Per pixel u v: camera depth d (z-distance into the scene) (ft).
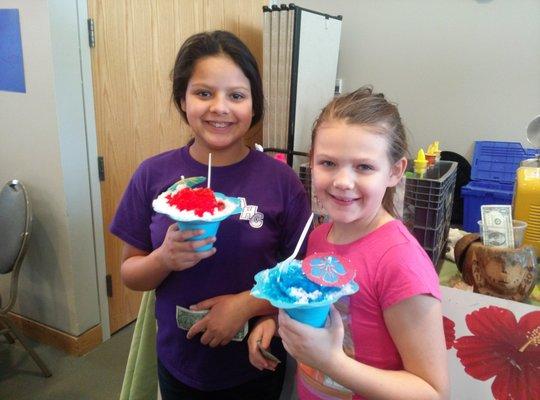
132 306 8.26
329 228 3.06
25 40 6.19
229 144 3.23
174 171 3.41
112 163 7.29
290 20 8.45
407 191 4.19
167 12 7.79
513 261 3.49
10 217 6.41
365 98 2.64
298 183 3.43
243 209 3.12
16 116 6.68
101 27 6.68
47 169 6.63
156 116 7.97
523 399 3.00
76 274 6.97
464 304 3.31
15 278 6.51
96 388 6.50
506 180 8.73
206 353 3.34
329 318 2.25
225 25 9.36
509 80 9.42
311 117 9.62
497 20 9.26
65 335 7.27
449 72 9.97
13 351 7.33
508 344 3.12
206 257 2.97
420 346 2.28
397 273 2.34
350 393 2.59
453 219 9.77
